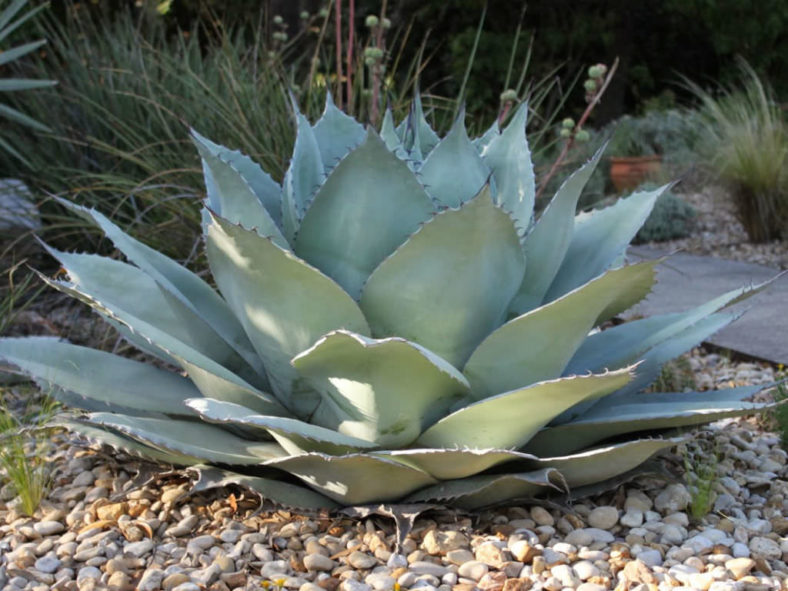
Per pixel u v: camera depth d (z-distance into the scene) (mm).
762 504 1629
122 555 1448
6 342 1571
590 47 10422
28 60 3764
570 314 1355
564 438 1528
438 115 3492
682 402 1578
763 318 3031
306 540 1451
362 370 1316
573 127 2268
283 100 2859
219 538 1478
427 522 1479
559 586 1313
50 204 3291
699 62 11234
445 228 1289
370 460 1324
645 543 1448
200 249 2654
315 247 1424
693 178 6316
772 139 4918
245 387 1448
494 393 1432
